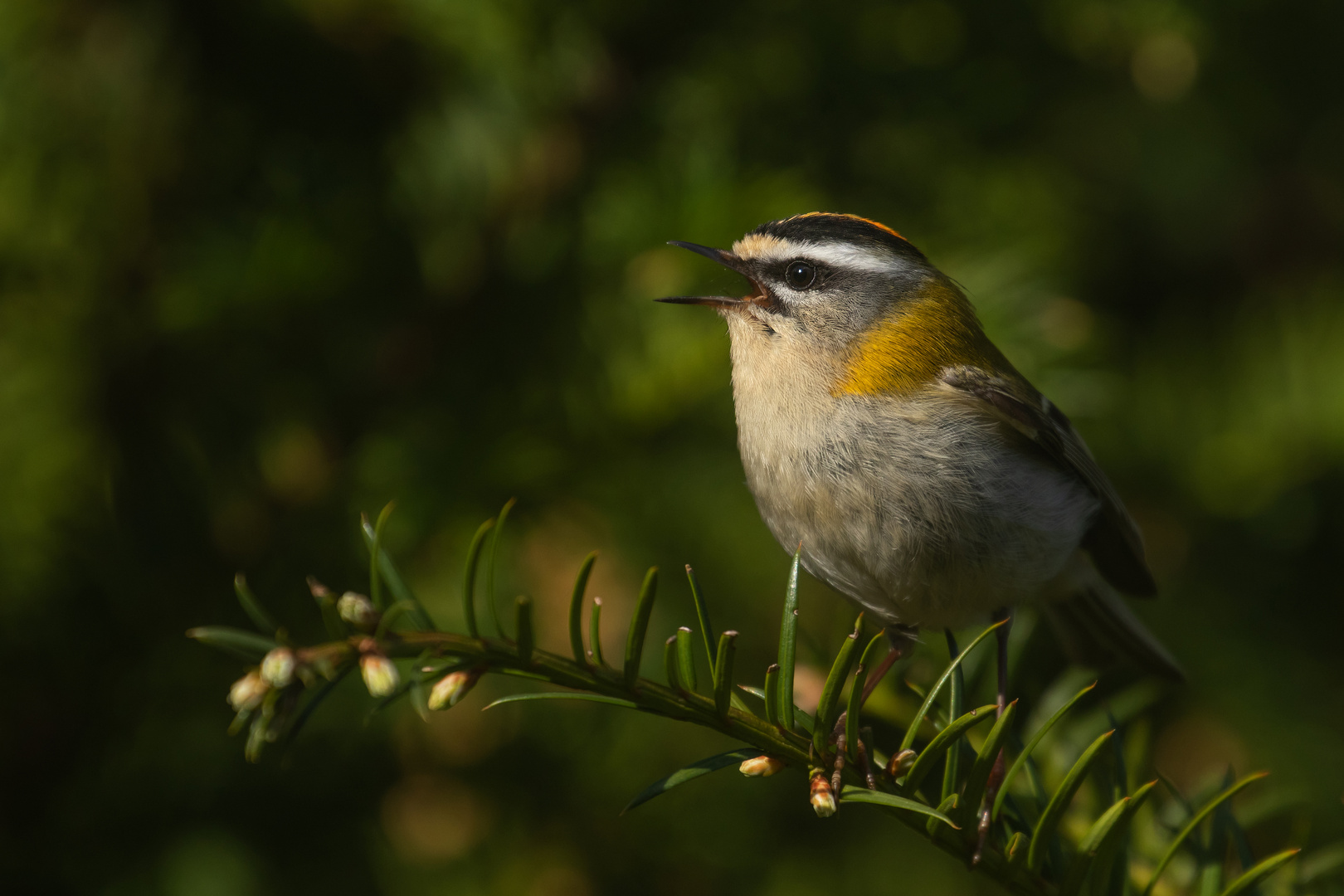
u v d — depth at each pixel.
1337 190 2.18
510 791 2.12
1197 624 2.15
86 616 2.11
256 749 1.96
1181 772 2.15
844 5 2.12
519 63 2.11
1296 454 2.15
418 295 2.11
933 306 2.11
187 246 2.10
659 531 2.12
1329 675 2.15
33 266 2.10
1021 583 2.10
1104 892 2.05
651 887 2.13
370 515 2.11
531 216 2.11
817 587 2.12
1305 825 2.07
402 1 2.10
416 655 2.04
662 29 2.12
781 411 2.10
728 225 2.11
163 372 2.11
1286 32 2.15
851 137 2.13
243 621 2.11
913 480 2.10
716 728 2.05
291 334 2.11
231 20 2.11
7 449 2.10
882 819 2.14
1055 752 2.08
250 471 2.11
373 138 2.11
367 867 2.12
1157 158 2.17
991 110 2.12
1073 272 2.14
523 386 2.11
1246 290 2.18
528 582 2.12
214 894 2.11
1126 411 2.15
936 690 2.05
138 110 2.11
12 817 2.11
